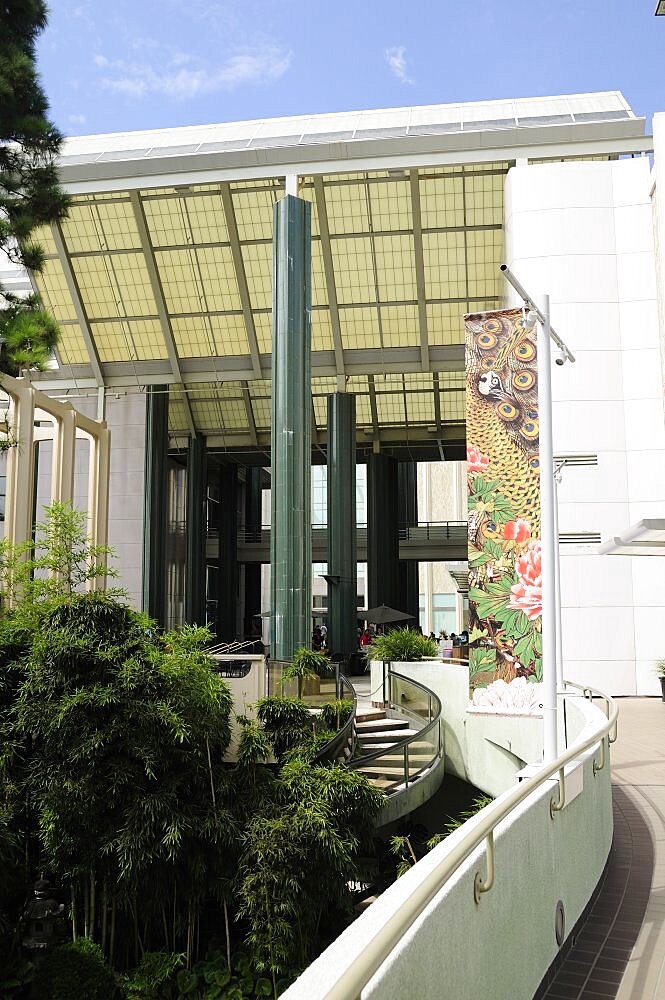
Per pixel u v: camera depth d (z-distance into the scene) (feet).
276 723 43.55
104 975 30.99
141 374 105.70
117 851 30.81
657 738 49.73
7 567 41.22
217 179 83.35
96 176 85.05
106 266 97.76
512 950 13.11
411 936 9.07
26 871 32.78
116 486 105.19
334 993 6.18
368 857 43.45
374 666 67.72
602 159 84.07
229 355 103.91
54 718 30.71
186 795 33.71
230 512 137.90
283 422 74.08
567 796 17.46
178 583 126.93
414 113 94.02
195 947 35.70
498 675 35.47
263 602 187.62
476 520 36.24
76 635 31.78
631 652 75.41
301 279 76.28
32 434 52.21
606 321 79.41
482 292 96.48
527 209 81.46
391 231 91.91
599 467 77.77
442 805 67.05
